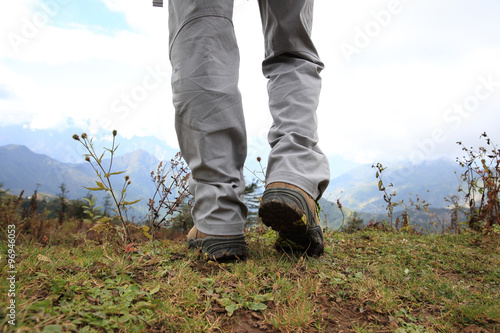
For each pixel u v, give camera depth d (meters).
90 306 1.00
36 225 5.14
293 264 1.69
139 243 2.15
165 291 1.24
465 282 1.78
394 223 4.16
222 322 1.08
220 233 1.65
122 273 1.39
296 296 1.25
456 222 4.03
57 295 1.04
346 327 1.13
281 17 1.71
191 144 1.67
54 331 0.80
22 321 0.81
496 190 3.48
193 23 1.62
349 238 2.87
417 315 1.28
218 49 1.63
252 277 1.40
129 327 0.94
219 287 1.32
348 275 1.62
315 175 1.64
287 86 1.75
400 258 2.15
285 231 1.66
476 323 1.24
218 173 1.66
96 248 1.88
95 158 1.84
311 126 1.71
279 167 1.62
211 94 1.61
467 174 4.13
